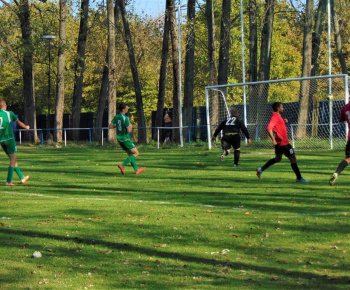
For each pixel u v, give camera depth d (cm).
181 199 1395
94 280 723
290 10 4609
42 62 5222
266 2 4219
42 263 809
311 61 4256
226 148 2317
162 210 1231
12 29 5141
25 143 5106
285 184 1636
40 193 1568
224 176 1905
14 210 1264
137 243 919
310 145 3453
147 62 6181
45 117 6581
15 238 972
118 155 3212
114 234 991
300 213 1152
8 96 7600
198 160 2652
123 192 1559
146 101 6969
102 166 2442
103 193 1548
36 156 3244
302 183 1650
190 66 4453
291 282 693
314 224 1030
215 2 5847
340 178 1762
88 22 5397
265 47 4238
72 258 834
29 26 4984
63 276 744
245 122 3634
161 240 938
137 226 1057
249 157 2759
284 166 2211
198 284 695
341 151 3009
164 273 747
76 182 1825
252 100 4247
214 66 4209
